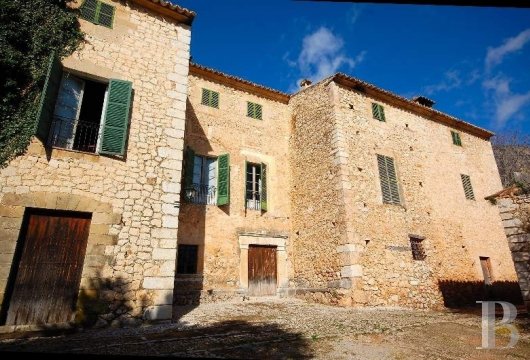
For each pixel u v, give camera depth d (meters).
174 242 6.34
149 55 7.30
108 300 5.54
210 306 8.45
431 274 10.47
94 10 6.97
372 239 9.56
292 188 11.66
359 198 9.81
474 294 11.29
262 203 10.87
